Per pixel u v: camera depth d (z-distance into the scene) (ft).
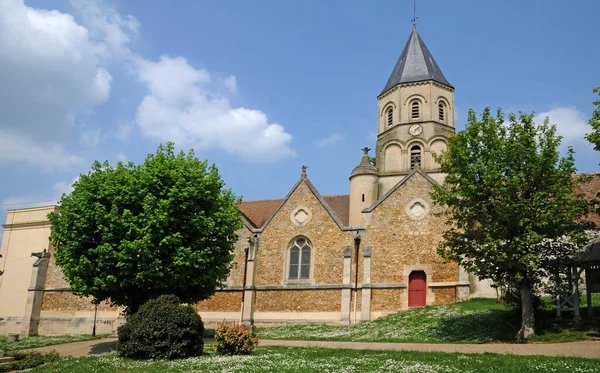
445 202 73.46
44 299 124.36
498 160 69.67
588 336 61.98
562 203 64.90
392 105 138.62
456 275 97.45
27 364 60.64
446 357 51.52
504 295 78.54
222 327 61.87
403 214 104.06
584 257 68.59
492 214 68.85
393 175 130.62
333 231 106.73
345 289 101.24
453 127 135.54
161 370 50.01
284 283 106.83
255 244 110.22
